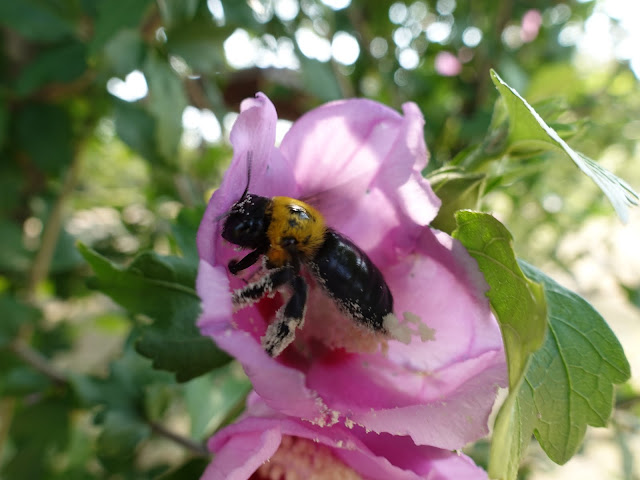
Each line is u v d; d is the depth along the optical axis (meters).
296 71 0.14
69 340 0.17
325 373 0.05
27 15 0.10
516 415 0.05
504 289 0.05
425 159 0.05
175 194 0.15
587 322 0.05
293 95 0.15
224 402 0.12
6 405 0.12
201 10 0.10
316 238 0.05
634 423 0.15
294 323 0.05
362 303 0.05
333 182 0.05
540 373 0.05
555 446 0.05
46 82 0.10
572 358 0.05
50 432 0.11
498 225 0.05
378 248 0.06
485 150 0.06
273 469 0.05
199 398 0.12
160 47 0.10
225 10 0.10
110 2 0.08
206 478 0.05
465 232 0.05
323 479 0.05
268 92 0.15
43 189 0.13
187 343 0.06
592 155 0.19
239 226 0.05
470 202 0.05
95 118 0.12
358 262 0.05
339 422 0.05
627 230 0.28
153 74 0.09
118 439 0.09
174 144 0.10
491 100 0.16
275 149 0.05
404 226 0.05
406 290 0.05
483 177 0.05
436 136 0.16
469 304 0.05
